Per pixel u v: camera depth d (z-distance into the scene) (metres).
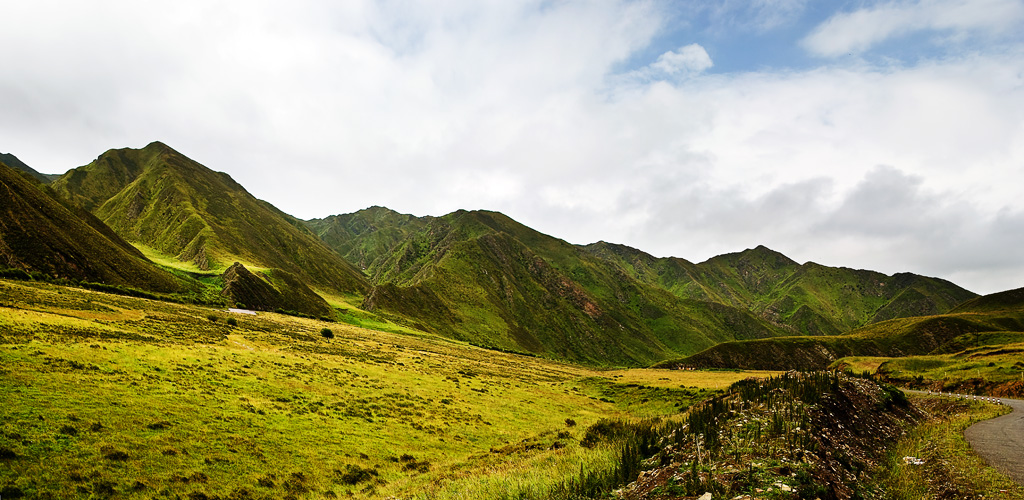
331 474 25.05
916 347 187.25
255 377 41.66
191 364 40.88
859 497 12.03
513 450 30.17
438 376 64.38
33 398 24.53
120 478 19.41
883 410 26.34
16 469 17.92
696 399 60.53
